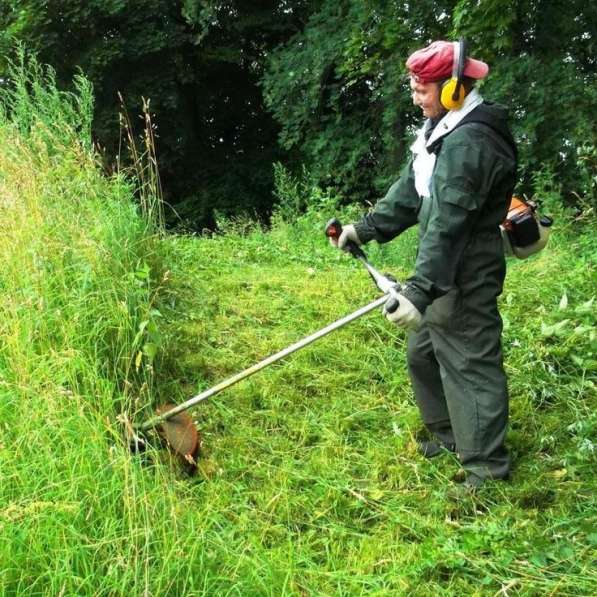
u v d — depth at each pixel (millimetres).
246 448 3414
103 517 2477
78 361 3162
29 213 3795
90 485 2557
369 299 5055
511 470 3219
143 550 2352
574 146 8000
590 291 4883
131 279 3734
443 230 2762
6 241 3680
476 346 2982
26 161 4016
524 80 8344
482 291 2938
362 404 3846
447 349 3023
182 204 14648
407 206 3258
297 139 11820
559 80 8172
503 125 2850
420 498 3094
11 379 3055
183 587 2330
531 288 5090
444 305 2965
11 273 3607
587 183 7055
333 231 3301
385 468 3289
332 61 11102
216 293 5062
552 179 7809
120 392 3326
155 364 3764
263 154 15398
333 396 3908
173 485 2877
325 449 3418
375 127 11461
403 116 10781
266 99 12016
